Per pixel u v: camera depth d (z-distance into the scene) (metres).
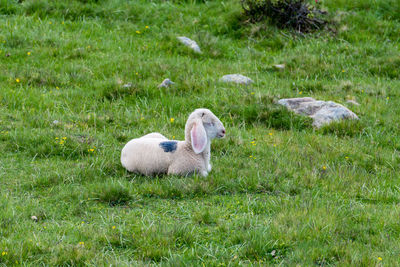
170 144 20.45
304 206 17.62
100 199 18.22
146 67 34.78
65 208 17.62
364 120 28.69
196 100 30.03
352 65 39.22
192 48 40.69
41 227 15.89
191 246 15.12
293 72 37.59
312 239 15.48
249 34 45.12
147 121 27.09
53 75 32.41
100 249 14.89
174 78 33.66
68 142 23.25
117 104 29.12
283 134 26.66
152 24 45.34
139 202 18.31
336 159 23.72
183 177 20.09
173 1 50.31
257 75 36.09
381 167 23.42
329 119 28.33
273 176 20.77
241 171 21.06
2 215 16.33
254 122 28.17
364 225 16.73
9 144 22.69
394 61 39.22
